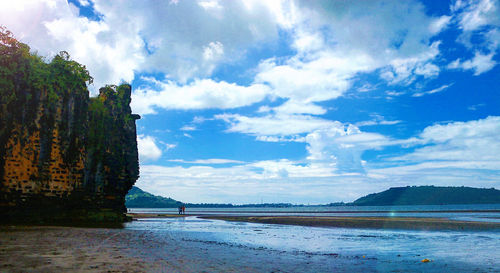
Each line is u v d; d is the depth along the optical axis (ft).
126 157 142.41
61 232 72.13
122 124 141.79
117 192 135.74
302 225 130.21
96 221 119.14
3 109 104.83
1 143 103.45
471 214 248.73
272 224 138.10
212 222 153.28
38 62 117.80
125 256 38.75
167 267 32.73
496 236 83.87
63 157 117.29
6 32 109.29
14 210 104.37
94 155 127.13
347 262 42.55
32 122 111.04
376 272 35.78
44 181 111.75
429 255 50.52
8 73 106.73
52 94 116.57
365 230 104.99
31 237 59.62
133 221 143.33
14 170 105.70
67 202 116.88
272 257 45.01
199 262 37.47
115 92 143.64
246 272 32.58
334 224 129.59
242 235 84.99
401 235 87.61
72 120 121.39
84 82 128.67
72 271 27.99
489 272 36.52
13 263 31.12
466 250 57.06
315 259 44.60
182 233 85.25
